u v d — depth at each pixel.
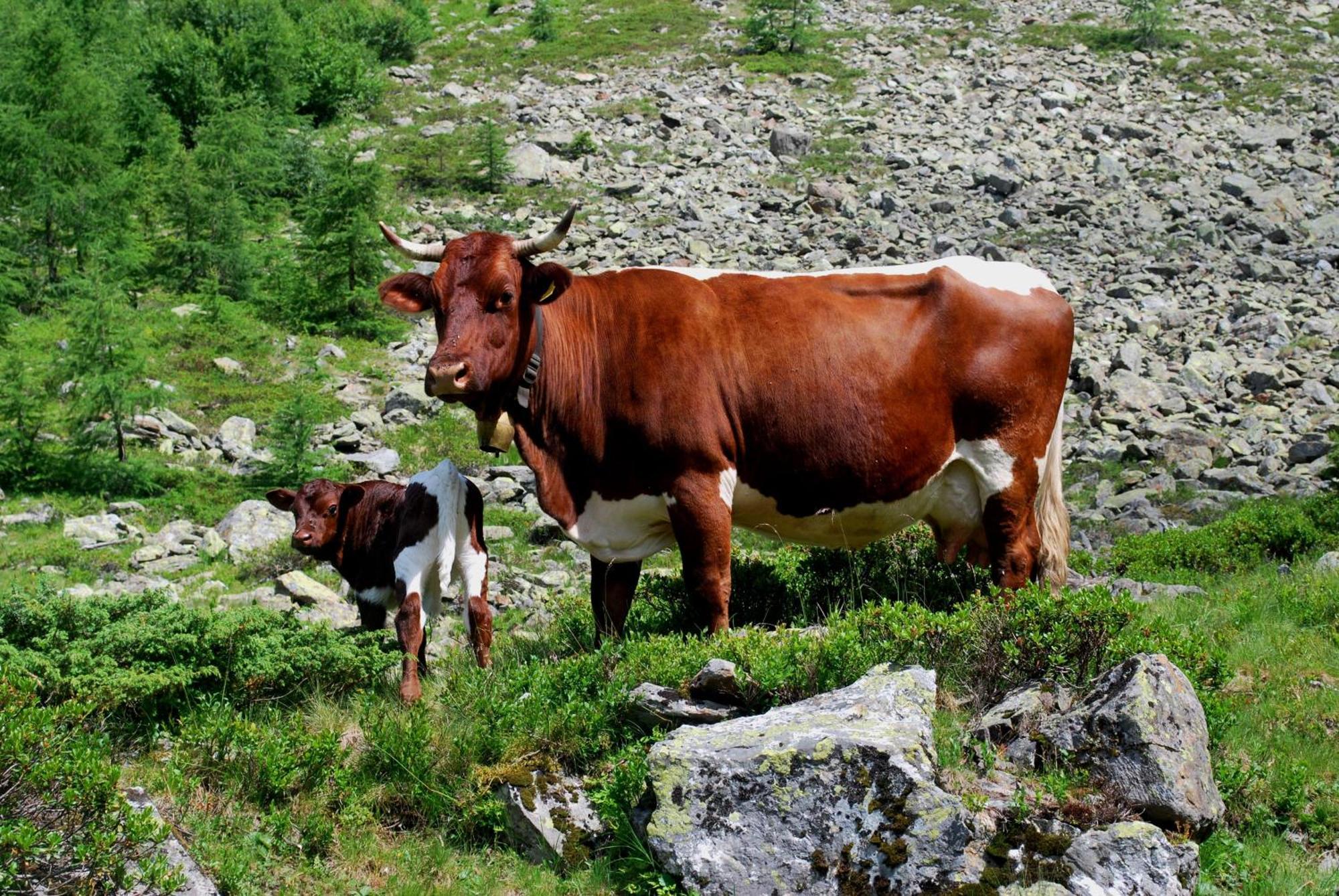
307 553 8.70
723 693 6.89
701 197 28.08
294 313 22.33
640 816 6.24
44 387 17.27
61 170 23.19
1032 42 38.34
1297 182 29.00
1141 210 27.39
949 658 7.11
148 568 13.52
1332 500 13.41
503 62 37.88
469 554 8.29
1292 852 6.36
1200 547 12.17
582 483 7.99
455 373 7.44
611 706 7.02
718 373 7.79
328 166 23.28
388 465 16.61
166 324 20.97
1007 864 5.73
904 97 34.22
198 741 6.84
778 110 33.34
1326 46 38.12
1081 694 6.78
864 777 5.80
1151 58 37.03
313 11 38.25
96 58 30.08
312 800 6.69
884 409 7.96
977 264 8.41
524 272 7.73
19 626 7.48
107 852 5.45
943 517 8.51
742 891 5.73
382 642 8.34
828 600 8.91
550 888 6.15
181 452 17.17
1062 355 8.37
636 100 33.88
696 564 7.78
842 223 26.64
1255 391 19.67
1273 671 8.28
